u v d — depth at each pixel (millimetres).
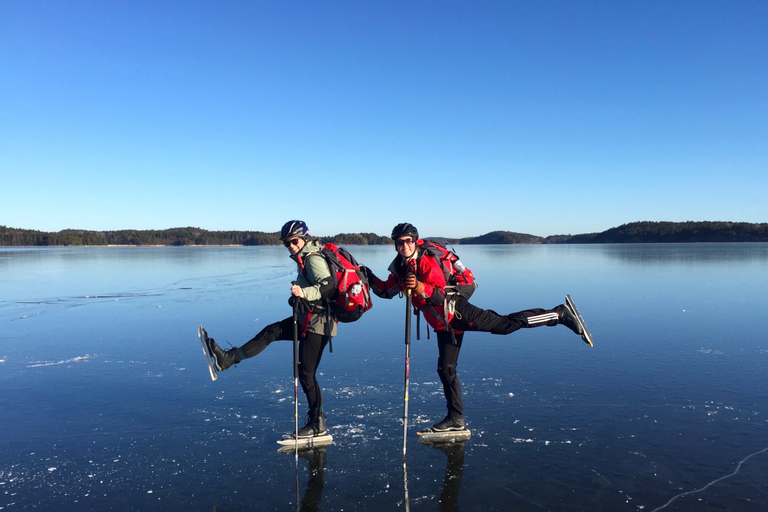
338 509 3123
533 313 4480
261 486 3430
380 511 3088
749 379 5633
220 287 16266
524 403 4961
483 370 6141
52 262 32594
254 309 11211
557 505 3135
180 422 4602
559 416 4609
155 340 8039
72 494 3322
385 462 3783
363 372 6188
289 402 5133
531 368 6199
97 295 14062
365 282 4359
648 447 3939
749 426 4312
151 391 5480
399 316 10844
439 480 3486
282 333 4465
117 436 4289
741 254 39844
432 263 4203
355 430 4410
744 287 14836
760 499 3172
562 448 3945
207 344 4195
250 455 3930
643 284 15805
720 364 6281
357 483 3461
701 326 8766
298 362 4273
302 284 4273
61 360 6789
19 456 3900
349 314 4293
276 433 4359
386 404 5039
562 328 8766
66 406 5016
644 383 5531
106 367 6453
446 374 4305
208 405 5047
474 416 4656
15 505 3174
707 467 3596
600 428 4320
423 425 4500
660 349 7109
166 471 3650
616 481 3422
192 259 37375
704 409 4723
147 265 29188
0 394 5383
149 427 4480
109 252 56656
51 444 4125
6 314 10664
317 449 4035
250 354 4340
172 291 15070
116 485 3447
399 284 4266
